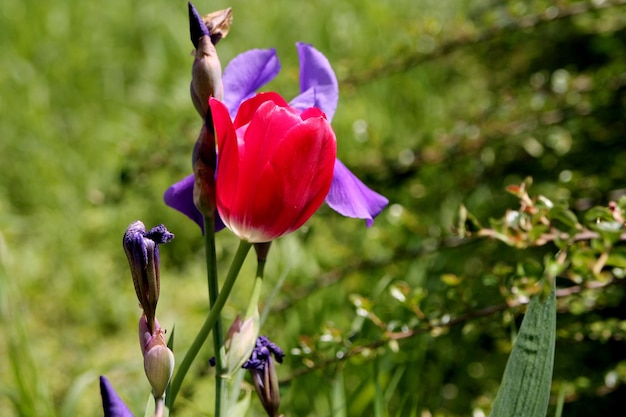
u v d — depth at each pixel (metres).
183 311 1.80
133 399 1.45
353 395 1.30
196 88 0.95
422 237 1.64
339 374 1.25
